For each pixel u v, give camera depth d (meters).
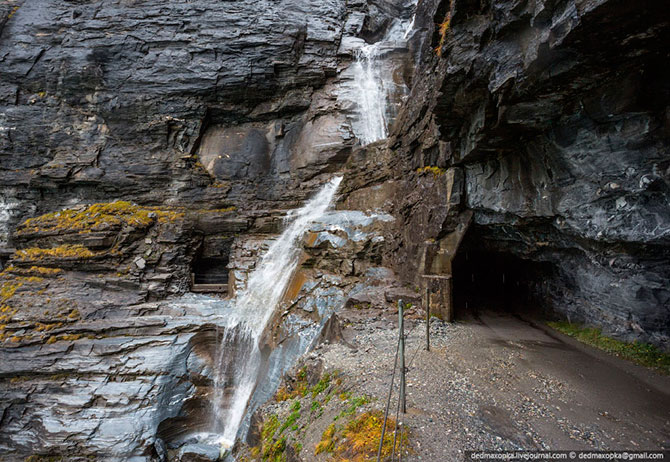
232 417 13.55
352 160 18.25
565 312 10.88
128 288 16.80
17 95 20.86
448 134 9.59
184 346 14.25
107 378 12.95
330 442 5.32
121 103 21.36
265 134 23.28
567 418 5.40
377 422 5.21
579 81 5.70
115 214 19.06
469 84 7.13
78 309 15.27
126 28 22.34
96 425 11.74
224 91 22.30
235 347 14.60
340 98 22.08
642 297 7.93
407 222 12.90
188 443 12.73
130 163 20.98
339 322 10.73
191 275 18.55
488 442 4.77
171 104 21.98
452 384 6.45
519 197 8.96
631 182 6.29
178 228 18.72
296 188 21.22
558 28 4.79
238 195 21.58
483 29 6.38
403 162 14.25
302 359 9.63
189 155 21.69
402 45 23.20
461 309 12.21
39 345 13.68
